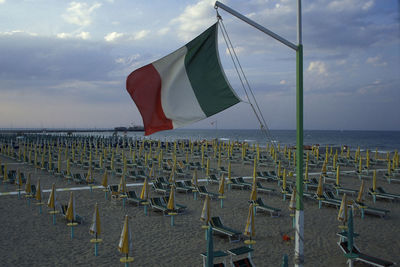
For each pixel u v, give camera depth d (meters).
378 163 29.09
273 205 14.01
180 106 5.41
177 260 8.21
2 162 29.03
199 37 5.43
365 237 9.96
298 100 4.97
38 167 23.72
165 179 18.31
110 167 22.94
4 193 15.95
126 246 7.25
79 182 19.08
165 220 11.72
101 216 12.18
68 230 10.52
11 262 8.04
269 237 9.91
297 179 4.98
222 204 13.83
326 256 8.51
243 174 22.69
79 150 33.44
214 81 5.43
